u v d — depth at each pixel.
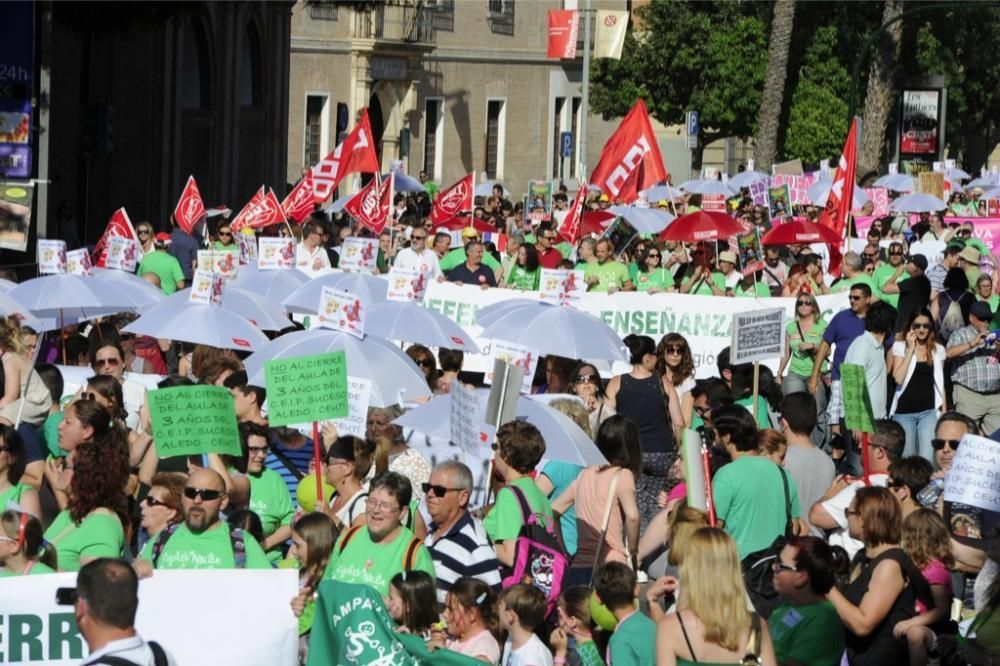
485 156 74.00
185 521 10.77
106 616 8.04
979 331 19.45
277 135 54.66
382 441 12.98
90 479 10.71
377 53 64.69
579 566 12.38
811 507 13.18
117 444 10.89
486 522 12.59
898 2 60.03
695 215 27.17
